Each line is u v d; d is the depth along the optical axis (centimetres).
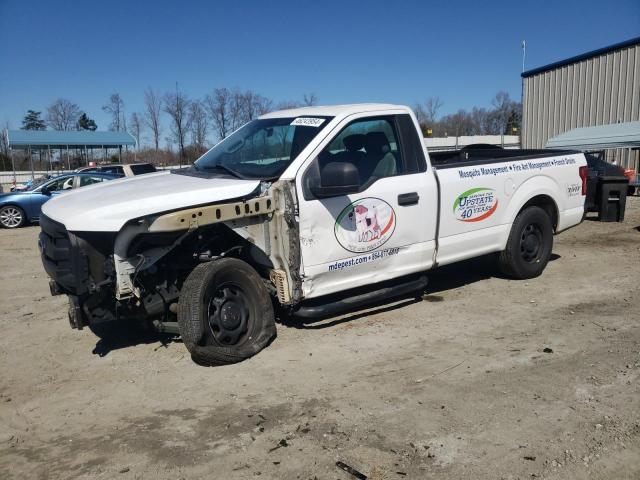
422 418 375
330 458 332
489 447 339
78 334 567
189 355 495
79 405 413
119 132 3591
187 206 439
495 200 639
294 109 596
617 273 735
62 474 327
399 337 523
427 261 584
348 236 512
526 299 630
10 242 1310
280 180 481
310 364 467
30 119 6181
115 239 425
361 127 537
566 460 325
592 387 412
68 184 1772
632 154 2086
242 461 333
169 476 321
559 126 2466
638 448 334
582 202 752
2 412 408
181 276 486
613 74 2208
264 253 498
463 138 3491
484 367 452
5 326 608
